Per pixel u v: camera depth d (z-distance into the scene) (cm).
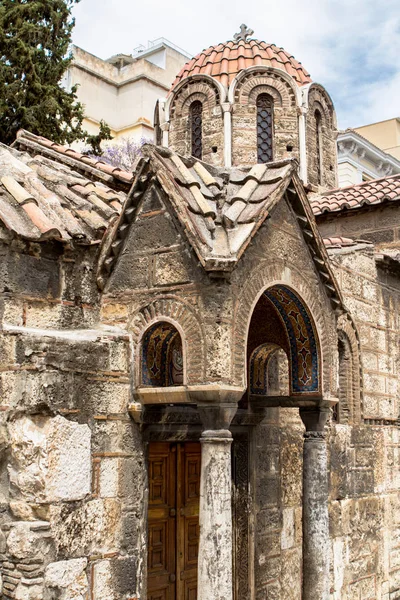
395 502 1224
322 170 1744
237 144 1653
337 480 1081
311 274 860
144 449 802
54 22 2098
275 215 806
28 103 2002
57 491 693
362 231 1444
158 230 789
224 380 722
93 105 3297
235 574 935
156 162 780
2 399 701
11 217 746
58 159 1157
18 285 738
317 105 1755
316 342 871
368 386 1183
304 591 858
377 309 1231
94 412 749
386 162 3284
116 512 761
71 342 729
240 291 752
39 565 670
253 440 970
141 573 778
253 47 1780
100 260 812
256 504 961
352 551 1095
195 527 947
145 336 793
